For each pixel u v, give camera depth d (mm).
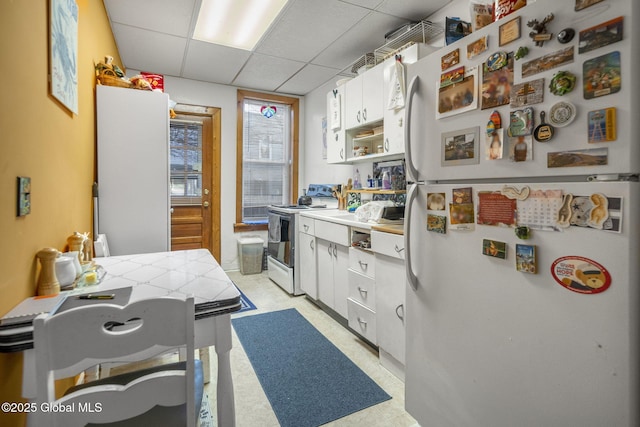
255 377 1876
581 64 841
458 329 1213
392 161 2805
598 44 808
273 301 3137
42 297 1063
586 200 845
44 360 721
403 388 1779
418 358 1397
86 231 1862
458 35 1729
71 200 1559
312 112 4281
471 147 1139
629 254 777
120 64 3168
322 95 4020
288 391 1749
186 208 3930
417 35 2369
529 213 969
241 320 2678
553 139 905
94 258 1697
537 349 968
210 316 1057
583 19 834
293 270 3271
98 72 2098
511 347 1037
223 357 1101
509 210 1021
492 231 1076
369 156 2629
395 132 2225
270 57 3184
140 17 2463
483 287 1114
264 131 4359
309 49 3004
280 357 2096
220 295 1121
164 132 2234
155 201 2219
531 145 957
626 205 778
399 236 1786
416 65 1386
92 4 1960
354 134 2922
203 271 1422
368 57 2816
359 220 2389
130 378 1064
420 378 1392
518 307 1012
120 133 2129
